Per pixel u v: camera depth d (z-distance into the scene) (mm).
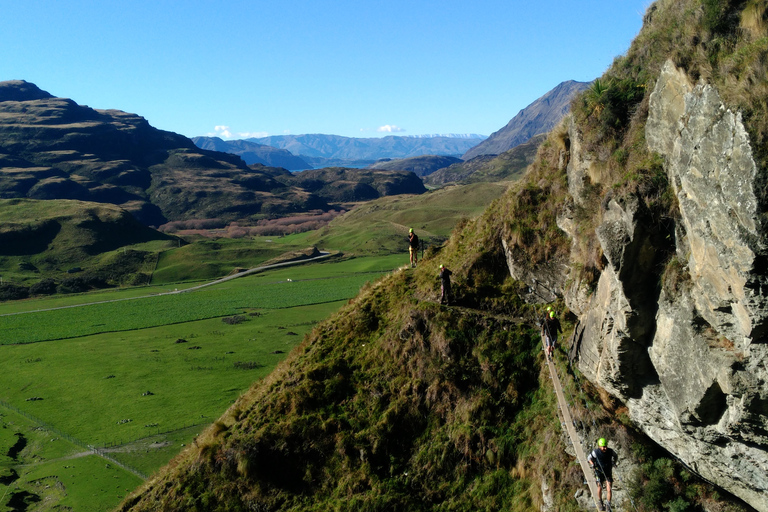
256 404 30953
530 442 23953
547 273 27531
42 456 58312
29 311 147625
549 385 24891
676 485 18094
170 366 92875
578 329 22312
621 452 19609
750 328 12945
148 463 55375
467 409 26078
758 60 13273
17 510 46656
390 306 33062
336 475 26359
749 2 15039
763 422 13445
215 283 186875
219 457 28141
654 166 17125
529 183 29734
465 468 24781
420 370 28266
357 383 29578
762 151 12477
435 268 33375
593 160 22047
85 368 93562
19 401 78312
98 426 67250
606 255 17188
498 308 29094
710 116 14258
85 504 46750
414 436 26734
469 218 36125
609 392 19797
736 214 12922
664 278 16172
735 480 15367
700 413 14992
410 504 24328
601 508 17062
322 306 142750
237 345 105875
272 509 26125
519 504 22672
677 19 18594
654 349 16781
